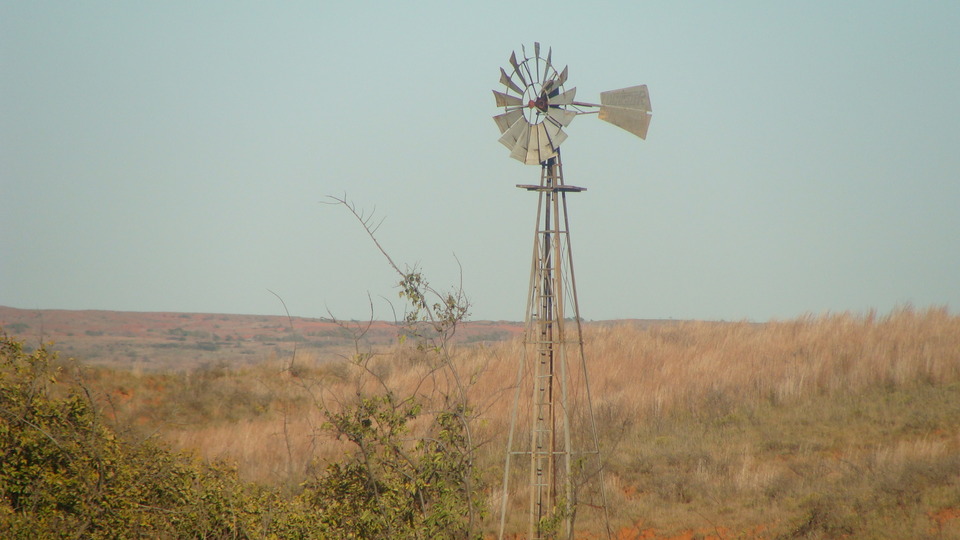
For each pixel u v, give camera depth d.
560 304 14.23
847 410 23.20
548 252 14.39
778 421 23.09
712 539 15.68
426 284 11.83
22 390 12.07
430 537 11.63
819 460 19.38
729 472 19.30
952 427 20.92
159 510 11.84
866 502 16.05
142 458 12.66
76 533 10.77
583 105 14.26
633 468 20.17
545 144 14.09
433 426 13.72
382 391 25.28
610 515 17.27
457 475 12.17
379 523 12.01
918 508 15.57
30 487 11.21
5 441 11.45
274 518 12.35
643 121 14.02
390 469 12.82
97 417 12.52
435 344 12.15
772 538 15.34
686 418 24.39
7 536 10.29
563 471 18.12
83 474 11.45
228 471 13.45
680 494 18.45
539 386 14.66
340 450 21.53
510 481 18.91
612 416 24.09
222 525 12.19
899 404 23.16
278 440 22.94
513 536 16.33
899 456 18.38
